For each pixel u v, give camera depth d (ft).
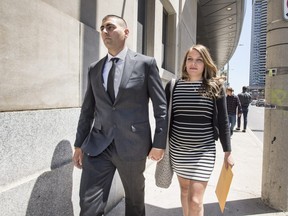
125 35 8.06
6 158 6.70
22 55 7.14
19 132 7.09
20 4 7.00
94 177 7.79
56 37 8.54
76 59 9.72
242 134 38.40
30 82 7.47
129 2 14.78
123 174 8.25
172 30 28.19
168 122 9.04
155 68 8.09
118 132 7.93
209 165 8.52
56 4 8.64
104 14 11.80
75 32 9.58
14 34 6.84
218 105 8.82
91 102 8.59
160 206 12.77
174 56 28.22
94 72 8.23
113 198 12.26
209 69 8.84
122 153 7.88
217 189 9.49
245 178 17.19
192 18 43.68
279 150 12.18
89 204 7.52
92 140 8.20
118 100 7.81
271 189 12.59
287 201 12.12
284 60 11.95
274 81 12.26
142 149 8.07
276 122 12.21
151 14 20.85
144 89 7.98
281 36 12.03
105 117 8.03
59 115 8.75
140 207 8.84
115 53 8.00
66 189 9.14
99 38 11.34
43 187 7.95
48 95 8.25
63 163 9.01
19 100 7.11
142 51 20.24
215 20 71.82
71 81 9.46
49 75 8.25
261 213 11.95
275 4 12.29
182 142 8.66
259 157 23.43
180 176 8.84
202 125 8.57
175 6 27.81
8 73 6.72
